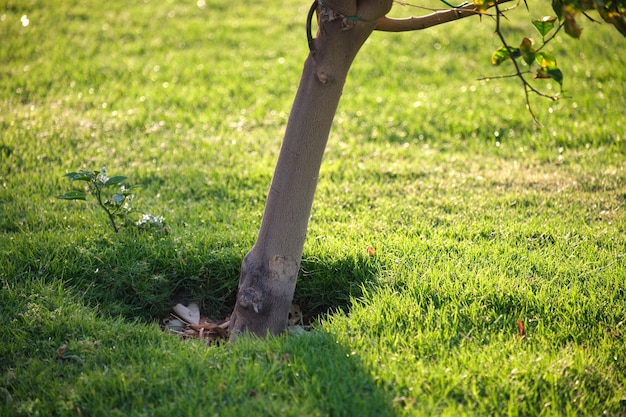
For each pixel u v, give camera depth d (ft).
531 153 23.70
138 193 19.70
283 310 13.14
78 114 26.68
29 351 12.17
